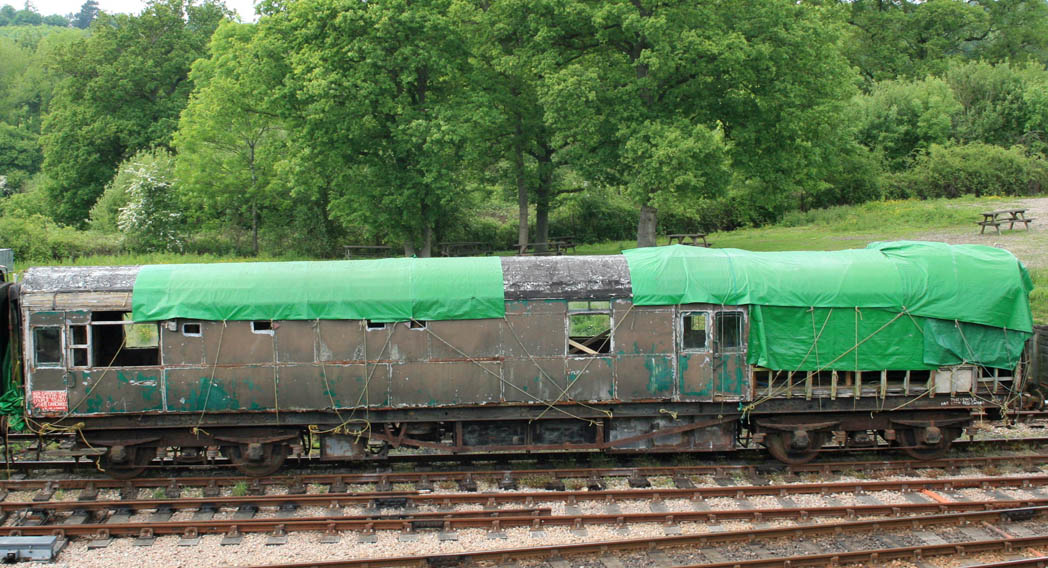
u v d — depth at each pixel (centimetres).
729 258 1477
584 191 4769
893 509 1271
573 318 1532
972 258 1477
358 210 3506
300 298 1407
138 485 1412
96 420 1415
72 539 1213
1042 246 3275
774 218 5162
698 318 1453
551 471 1450
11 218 4166
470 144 3344
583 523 1251
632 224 4997
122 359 1535
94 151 5381
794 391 1467
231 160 4259
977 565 1088
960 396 1484
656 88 3180
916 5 7344
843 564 1121
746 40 3042
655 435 1488
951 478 1414
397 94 3397
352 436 1462
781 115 3150
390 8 3142
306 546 1191
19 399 1414
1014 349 1465
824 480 1451
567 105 2992
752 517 1268
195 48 5650
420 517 1253
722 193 3175
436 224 4456
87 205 5450
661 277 1444
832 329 1451
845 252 1536
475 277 1435
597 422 1479
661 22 2838
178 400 1409
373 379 1423
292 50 3369
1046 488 1383
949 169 5162
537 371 1437
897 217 4394
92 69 5509
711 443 1508
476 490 1395
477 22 3494
